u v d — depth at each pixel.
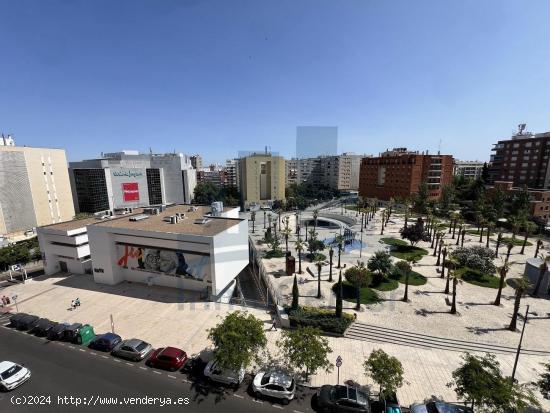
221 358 20.69
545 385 18.94
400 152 155.50
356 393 20.23
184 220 45.97
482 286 41.88
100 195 97.06
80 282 42.34
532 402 17.20
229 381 22.08
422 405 19.73
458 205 103.62
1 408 20.06
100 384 22.44
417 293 39.53
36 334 29.62
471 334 29.88
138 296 37.66
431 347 28.03
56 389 21.89
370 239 69.31
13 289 40.31
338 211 111.25
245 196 134.62
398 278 44.53
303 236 74.38
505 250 57.75
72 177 94.88
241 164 132.38
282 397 20.67
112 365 24.77
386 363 19.86
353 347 27.83
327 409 19.94
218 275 36.78
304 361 20.80
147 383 22.59
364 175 134.12
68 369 24.22
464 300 37.53
